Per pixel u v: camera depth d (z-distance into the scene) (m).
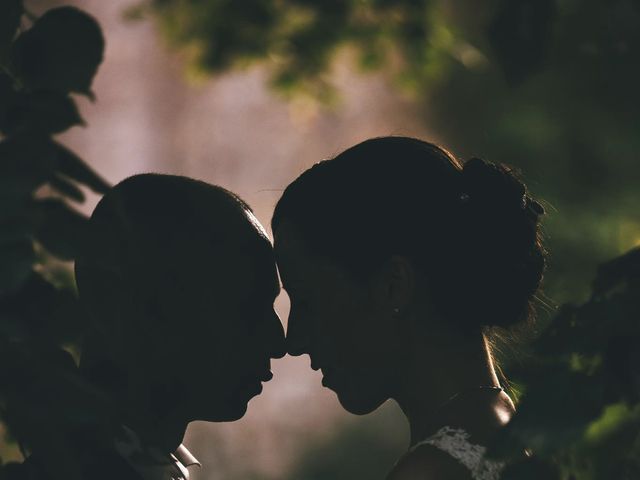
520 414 1.28
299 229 1.87
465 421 1.69
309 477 8.96
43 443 1.21
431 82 4.71
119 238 1.27
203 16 4.53
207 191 2.06
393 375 1.82
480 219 1.76
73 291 1.22
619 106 6.30
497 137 7.12
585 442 1.35
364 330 1.81
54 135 1.22
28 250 1.15
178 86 12.46
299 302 1.89
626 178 6.42
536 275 1.84
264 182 12.82
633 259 1.35
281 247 1.90
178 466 1.96
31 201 1.17
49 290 1.20
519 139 6.90
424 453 1.66
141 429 1.46
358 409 1.85
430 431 1.73
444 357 1.77
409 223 1.77
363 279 1.80
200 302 1.98
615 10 2.30
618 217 5.77
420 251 1.77
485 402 1.73
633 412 1.34
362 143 1.87
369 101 12.16
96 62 1.27
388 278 1.78
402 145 1.84
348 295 1.82
